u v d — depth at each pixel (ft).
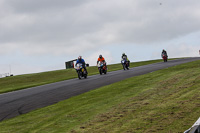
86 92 54.44
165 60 158.61
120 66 215.92
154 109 30.53
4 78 199.93
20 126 31.71
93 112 33.76
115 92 48.16
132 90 47.65
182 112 27.48
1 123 34.71
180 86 43.75
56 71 222.89
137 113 29.91
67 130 27.12
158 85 48.85
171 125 23.99
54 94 57.98
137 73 86.48
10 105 49.26
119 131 24.49
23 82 162.61
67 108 39.17
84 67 97.30
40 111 39.73
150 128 24.00
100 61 108.99
